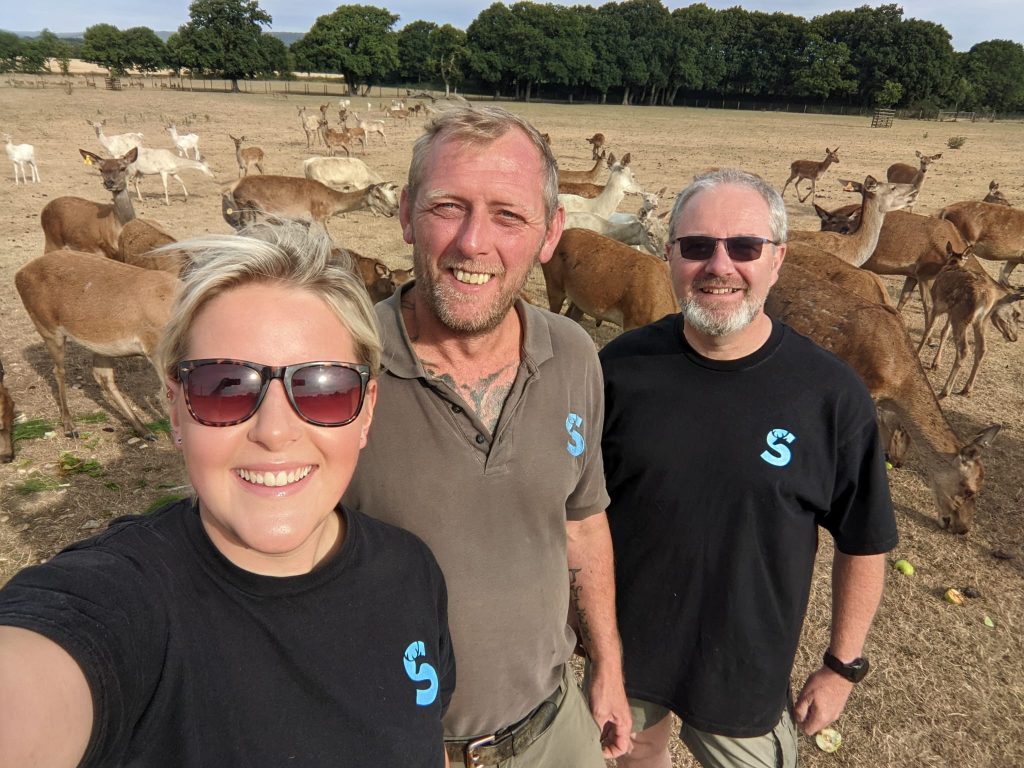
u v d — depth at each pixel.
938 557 2.12
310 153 12.24
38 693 0.35
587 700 1.06
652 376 0.96
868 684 1.61
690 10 45.09
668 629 0.98
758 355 0.93
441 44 44.03
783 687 0.99
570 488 0.79
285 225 0.52
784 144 16.19
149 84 36.84
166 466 2.38
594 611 0.92
